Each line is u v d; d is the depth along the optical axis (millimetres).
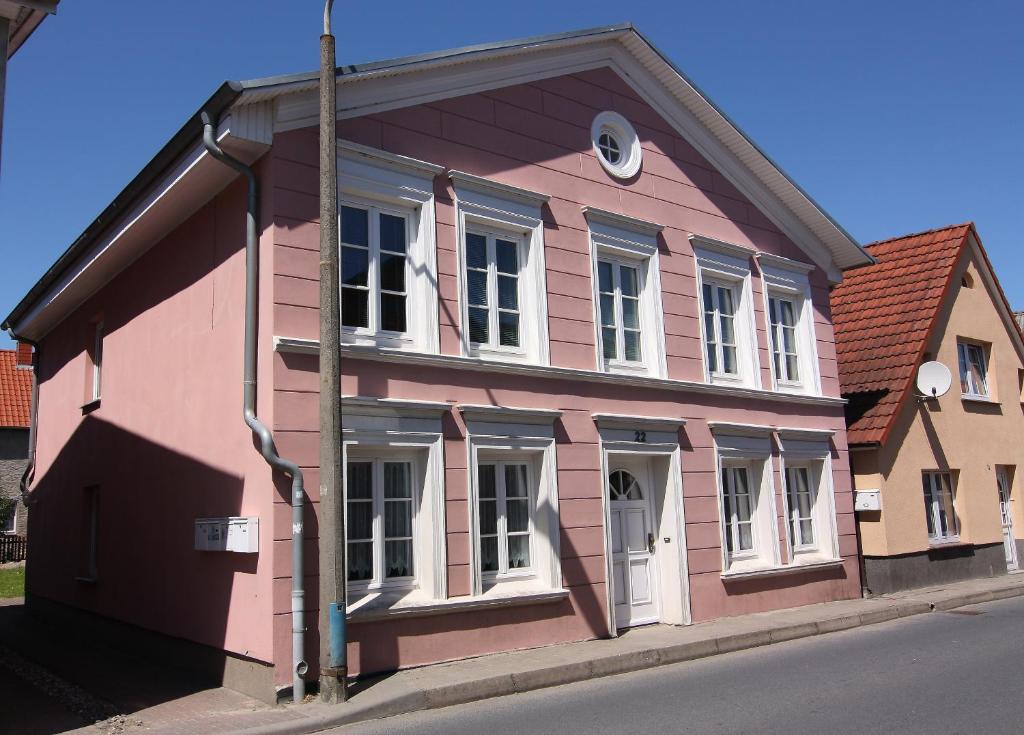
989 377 18641
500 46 10625
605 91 12211
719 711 7164
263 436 8078
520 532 10227
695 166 13258
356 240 9320
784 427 13602
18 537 25078
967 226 17609
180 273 10445
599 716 7121
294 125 8883
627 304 12055
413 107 9938
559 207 11195
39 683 9281
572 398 10758
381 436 8906
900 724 6621
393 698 7496
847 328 17453
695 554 11820
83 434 13297
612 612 10617
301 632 7898
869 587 14820
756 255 13859
